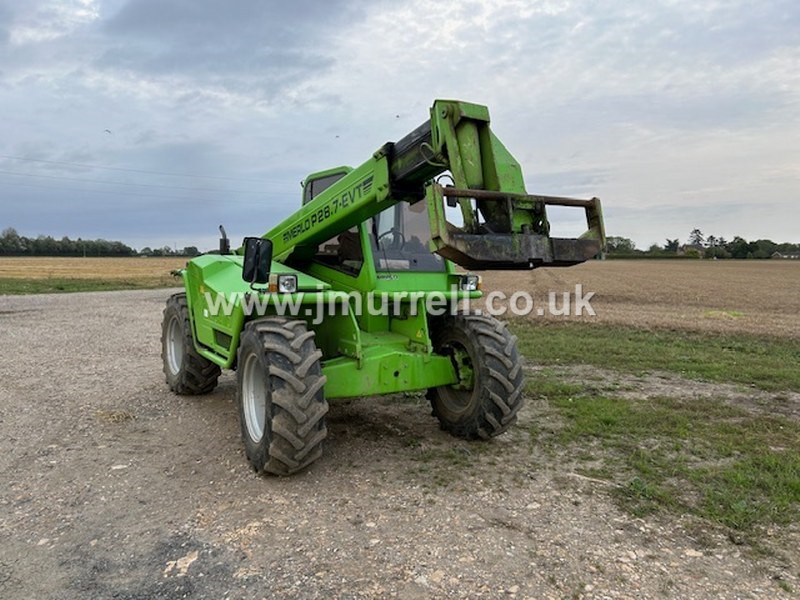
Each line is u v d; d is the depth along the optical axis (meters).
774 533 3.24
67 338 10.77
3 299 20.02
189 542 3.11
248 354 4.27
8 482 3.93
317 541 3.13
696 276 45.00
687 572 2.84
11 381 7.06
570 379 7.36
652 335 11.74
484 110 3.83
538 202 3.76
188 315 6.21
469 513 3.49
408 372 4.54
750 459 4.40
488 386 4.56
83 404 6.02
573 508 3.56
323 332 4.78
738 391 6.76
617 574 2.81
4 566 2.86
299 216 5.18
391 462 4.36
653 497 3.71
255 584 2.71
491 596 2.62
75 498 3.68
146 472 4.14
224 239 6.39
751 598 2.63
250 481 3.97
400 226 5.17
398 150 4.14
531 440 4.89
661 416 5.55
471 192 3.55
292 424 3.79
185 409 5.87
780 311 17.70
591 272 51.66
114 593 2.63
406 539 3.15
